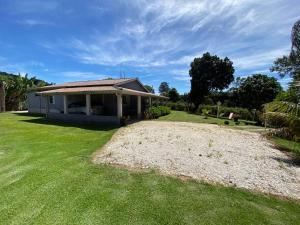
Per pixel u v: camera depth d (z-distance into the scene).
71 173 4.61
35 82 27.36
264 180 4.59
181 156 6.13
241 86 25.27
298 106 6.70
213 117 22.58
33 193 3.68
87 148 6.86
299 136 6.93
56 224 2.84
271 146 8.27
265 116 7.82
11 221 2.90
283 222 2.98
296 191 4.09
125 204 3.37
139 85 20.59
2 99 22.00
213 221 2.96
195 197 3.65
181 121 16.58
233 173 4.92
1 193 3.67
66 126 11.90
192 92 37.34
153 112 18.56
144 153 6.32
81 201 3.44
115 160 5.59
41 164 5.15
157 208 3.27
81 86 17.44
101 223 2.88
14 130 10.17
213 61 36.09
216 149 7.20
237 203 3.49
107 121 13.27
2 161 5.36
